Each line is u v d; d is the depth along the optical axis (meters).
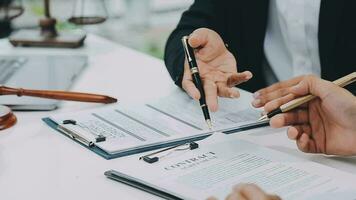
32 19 1.89
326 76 1.32
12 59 1.36
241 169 0.74
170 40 1.28
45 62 1.35
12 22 1.84
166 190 0.68
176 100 1.07
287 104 0.83
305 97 0.83
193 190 0.67
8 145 0.87
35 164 0.80
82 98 1.07
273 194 0.63
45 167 0.79
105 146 0.84
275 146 0.86
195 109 1.02
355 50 1.29
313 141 0.82
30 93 1.04
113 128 0.92
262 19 1.39
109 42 1.68
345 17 1.27
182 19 1.38
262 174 0.72
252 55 1.43
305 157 0.82
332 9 1.26
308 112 0.83
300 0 1.32
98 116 0.98
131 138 0.87
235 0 1.41
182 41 1.10
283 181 0.70
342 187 0.68
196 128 0.92
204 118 0.96
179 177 0.71
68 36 1.63
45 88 1.13
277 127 0.85
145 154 0.82
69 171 0.77
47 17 1.63
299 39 1.36
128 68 1.37
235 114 0.99
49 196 0.70
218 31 1.41
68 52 1.53
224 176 0.71
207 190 0.67
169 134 0.89
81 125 0.93
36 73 1.24
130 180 0.72
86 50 1.57
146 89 1.18
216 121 0.95
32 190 0.72
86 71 1.34
